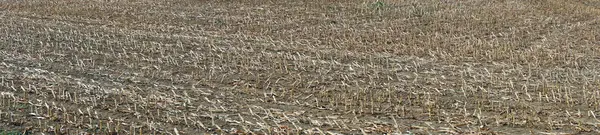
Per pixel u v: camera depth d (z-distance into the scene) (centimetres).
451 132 761
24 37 1374
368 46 1274
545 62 1118
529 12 1658
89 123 802
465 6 1747
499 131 766
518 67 1082
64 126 791
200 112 844
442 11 1672
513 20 1550
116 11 1730
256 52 1216
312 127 782
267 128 777
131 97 906
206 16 1642
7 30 1454
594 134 759
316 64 1111
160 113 840
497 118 811
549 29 1450
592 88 948
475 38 1342
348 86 967
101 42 1321
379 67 1090
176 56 1184
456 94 923
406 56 1182
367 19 1591
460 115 826
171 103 881
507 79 1005
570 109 851
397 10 1694
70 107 866
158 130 776
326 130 771
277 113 837
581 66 1096
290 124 794
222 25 1527
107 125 784
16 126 795
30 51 1238
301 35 1396
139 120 813
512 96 911
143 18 1622
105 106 867
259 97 916
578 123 796
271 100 901
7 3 1873
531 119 808
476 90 940
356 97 907
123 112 845
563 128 779
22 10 1756
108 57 1180
